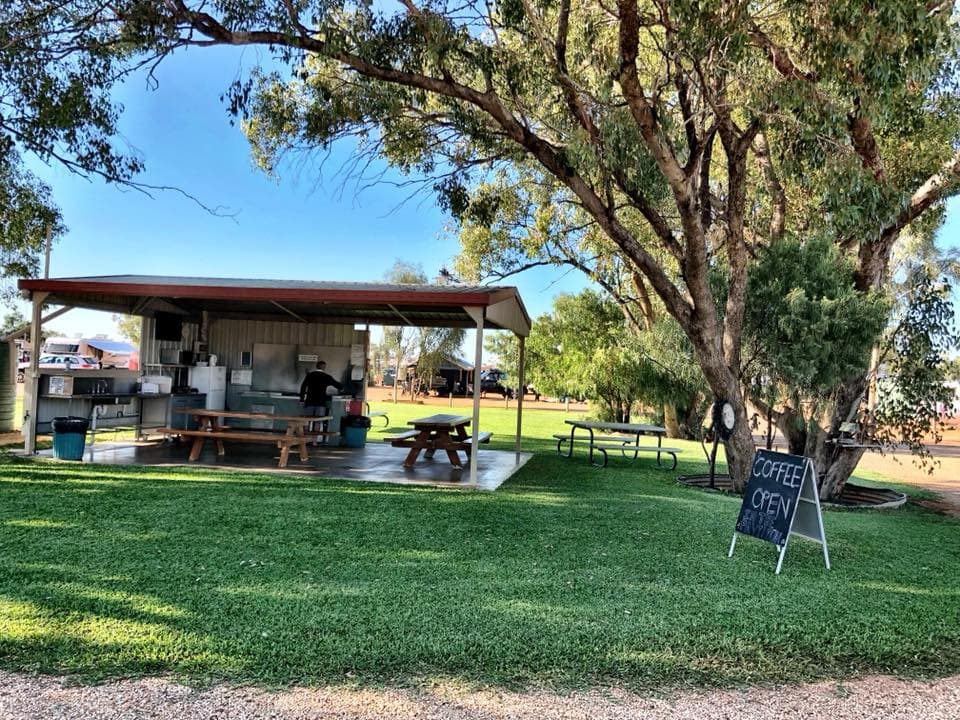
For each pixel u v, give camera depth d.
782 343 9.51
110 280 9.93
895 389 9.41
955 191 9.59
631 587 4.82
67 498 7.03
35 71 8.27
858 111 7.32
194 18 7.68
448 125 10.04
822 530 5.55
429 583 4.73
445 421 10.80
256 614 3.99
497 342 29.91
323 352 13.64
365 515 6.82
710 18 6.56
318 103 9.66
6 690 3.03
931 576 5.50
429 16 7.61
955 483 12.59
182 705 2.96
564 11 8.05
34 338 10.05
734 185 9.62
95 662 3.31
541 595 4.56
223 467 9.72
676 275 15.26
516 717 3.00
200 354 13.33
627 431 12.26
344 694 3.13
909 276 10.59
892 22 5.84
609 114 8.23
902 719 3.14
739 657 3.71
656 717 3.05
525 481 9.66
